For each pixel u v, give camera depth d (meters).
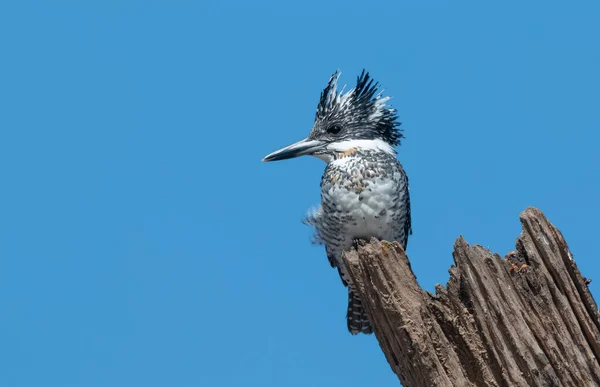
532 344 8.24
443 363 8.29
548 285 8.54
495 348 8.30
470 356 8.34
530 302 8.45
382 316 8.77
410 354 8.41
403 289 8.65
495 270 8.48
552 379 8.12
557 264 8.62
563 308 8.44
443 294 8.61
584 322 8.43
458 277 8.60
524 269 8.59
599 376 8.20
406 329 8.42
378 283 8.70
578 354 8.30
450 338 8.48
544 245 8.67
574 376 8.21
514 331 8.30
